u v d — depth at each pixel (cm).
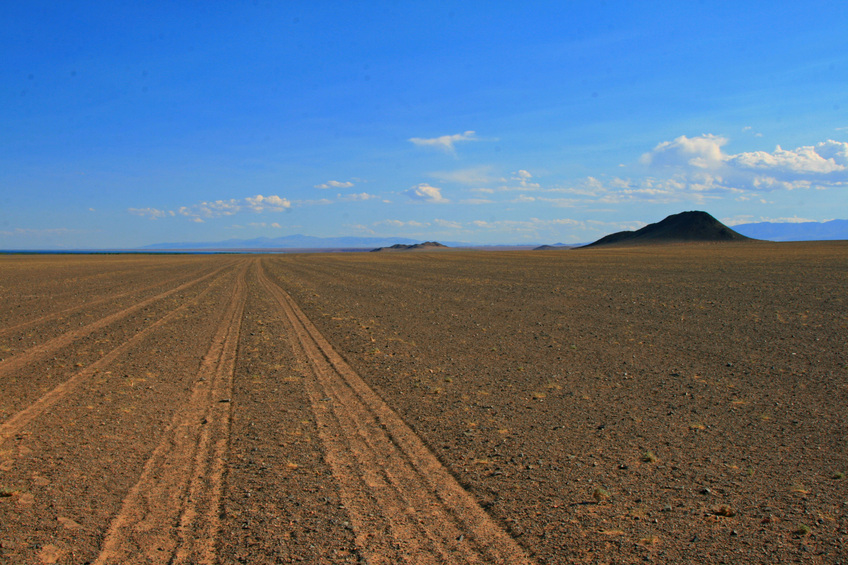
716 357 1191
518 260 7206
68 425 772
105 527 492
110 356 1245
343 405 869
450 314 1947
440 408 849
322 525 495
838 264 4600
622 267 4956
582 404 866
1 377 1051
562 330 1573
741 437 712
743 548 452
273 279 3975
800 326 1552
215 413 829
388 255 11469
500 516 513
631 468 620
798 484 570
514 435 731
